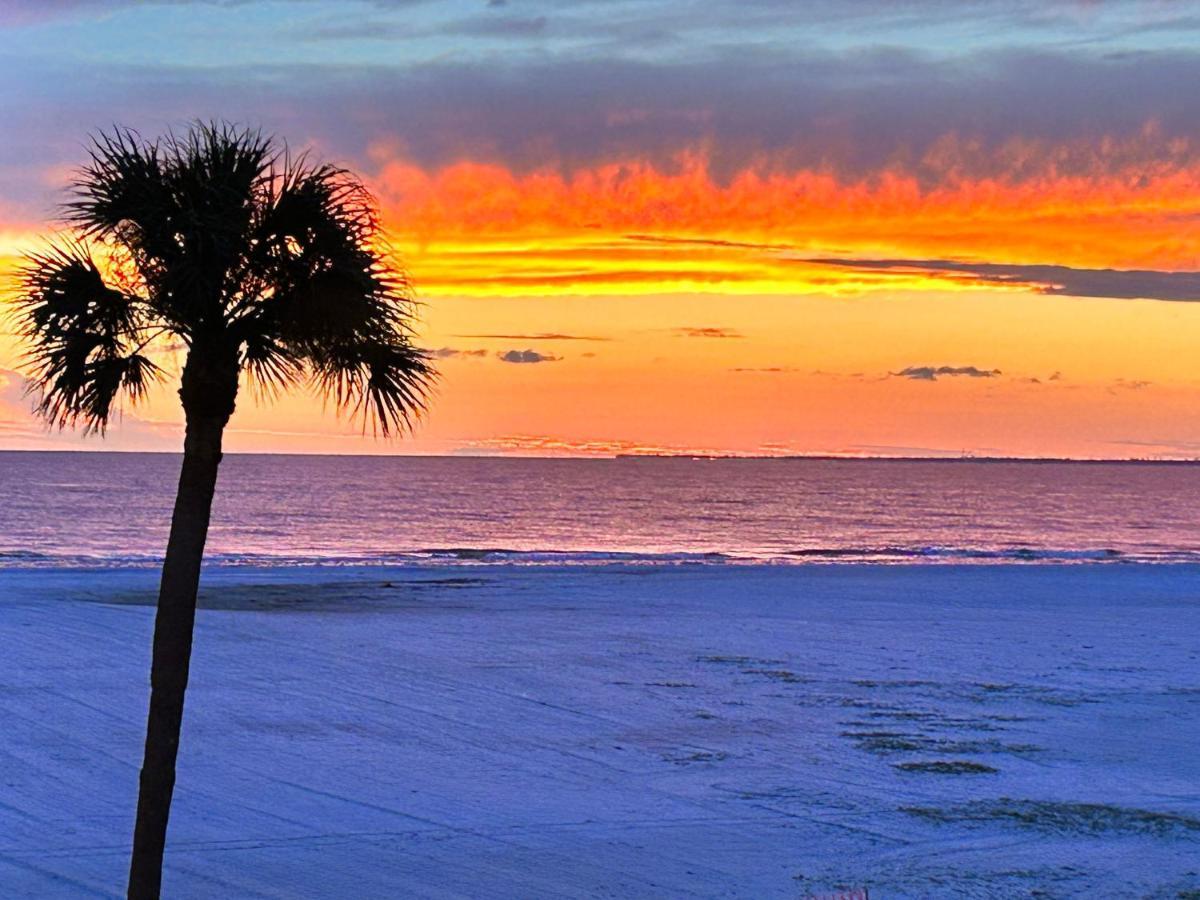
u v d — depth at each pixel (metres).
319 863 9.91
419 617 24.41
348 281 5.96
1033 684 18.36
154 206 5.79
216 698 15.92
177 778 12.21
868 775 12.95
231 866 9.77
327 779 12.38
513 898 9.23
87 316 6.04
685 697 16.88
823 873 9.85
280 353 6.22
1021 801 12.04
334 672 17.95
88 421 6.36
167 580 6.16
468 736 14.35
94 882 9.28
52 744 13.32
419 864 9.95
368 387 6.31
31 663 17.69
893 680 18.50
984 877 9.79
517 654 20.08
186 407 6.11
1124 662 20.53
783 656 20.55
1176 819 11.49
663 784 12.48
